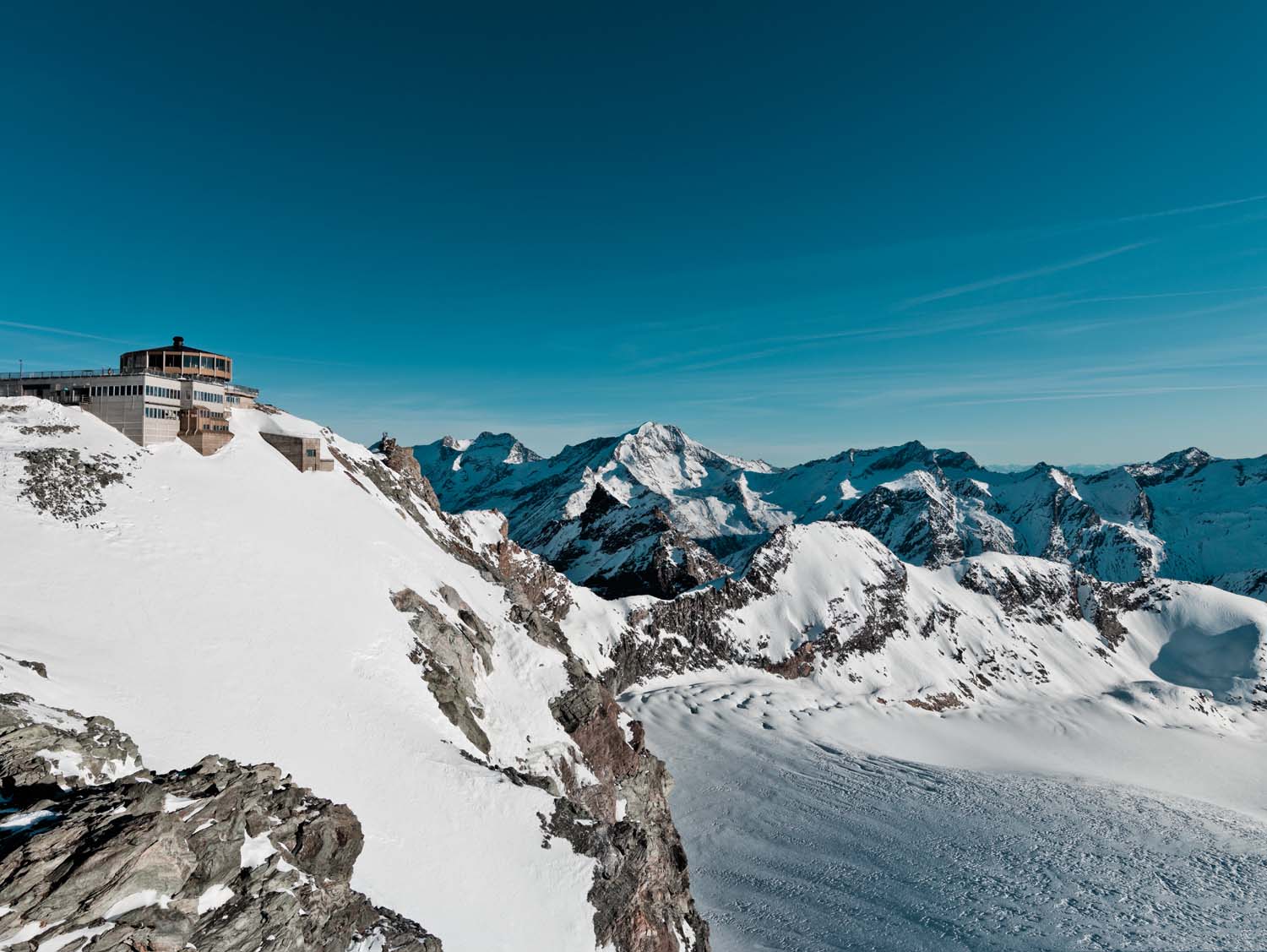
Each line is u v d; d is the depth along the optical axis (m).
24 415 58.66
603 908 35.88
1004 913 72.31
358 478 85.56
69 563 42.16
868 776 111.06
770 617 186.62
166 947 18.12
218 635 40.84
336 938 23.02
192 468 63.34
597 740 57.59
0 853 17.67
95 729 24.83
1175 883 81.12
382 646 48.22
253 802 25.50
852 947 66.69
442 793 36.62
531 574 148.88
